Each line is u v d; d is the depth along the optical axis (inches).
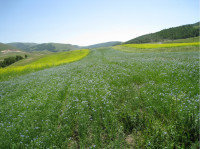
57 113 242.1
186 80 315.3
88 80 447.8
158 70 455.5
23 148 156.6
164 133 148.8
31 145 159.8
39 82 537.3
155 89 284.5
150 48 1889.8
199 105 184.4
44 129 190.4
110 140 165.2
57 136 174.7
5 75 984.3
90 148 150.2
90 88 354.0
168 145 137.6
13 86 540.4
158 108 206.8
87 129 188.2
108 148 154.4
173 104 208.5
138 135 170.9
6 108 287.1
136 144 157.9
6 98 373.1
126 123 192.9
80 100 281.7
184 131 151.9
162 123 177.9
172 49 1482.5
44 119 222.7
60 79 538.3
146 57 997.8
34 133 184.7
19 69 1172.5
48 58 2316.7
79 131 185.9
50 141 166.4
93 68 717.9
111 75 474.6
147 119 188.1
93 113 223.9
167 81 331.9
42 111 254.4
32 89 430.0
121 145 160.1
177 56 858.8
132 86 339.9
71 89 374.9
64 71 749.3
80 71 709.9
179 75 358.0
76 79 493.4
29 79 648.4
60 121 218.5
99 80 434.9
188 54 931.3
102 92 313.4
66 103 299.0
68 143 174.7
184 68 434.6
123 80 393.1
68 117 218.7
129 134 179.9
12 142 165.6
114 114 211.8
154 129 159.8
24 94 391.5
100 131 182.2
